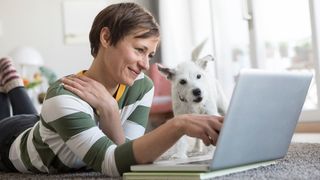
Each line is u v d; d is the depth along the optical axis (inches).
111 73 47.8
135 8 47.1
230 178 37.0
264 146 41.1
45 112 46.2
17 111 78.8
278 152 44.9
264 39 139.1
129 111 55.5
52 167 52.9
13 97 79.2
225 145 34.9
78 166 53.1
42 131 50.2
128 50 45.6
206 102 65.3
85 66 181.6
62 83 47.4
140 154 39.6
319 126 122.6
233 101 33.2
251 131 37.3
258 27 138.6
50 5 180.2
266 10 138.2
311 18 122.8
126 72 46.6
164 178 36.5
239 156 37.6
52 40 180.1
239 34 145.5
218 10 147.9
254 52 138.6
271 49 138.8
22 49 159.8
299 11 130.6
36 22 179.0
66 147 49.7
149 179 37.3
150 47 46.4
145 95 57.4
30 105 79.9
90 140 42.4
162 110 137.3
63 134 43.9
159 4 173.2
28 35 178.4
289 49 134.1
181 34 168.7
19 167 56.6
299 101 43.1
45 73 165.5
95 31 48.4
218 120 37.5
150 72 140.2
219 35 147.6
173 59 169.2
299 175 38.8
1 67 81.1
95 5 182.4
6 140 58.2
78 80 48.2
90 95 47.6
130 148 40.4
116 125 50.1
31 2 178.7
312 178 37.1
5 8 176.9
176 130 38.2
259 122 37.8
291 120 43.8
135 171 38.7
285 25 134.3
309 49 129.2
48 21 179.9
